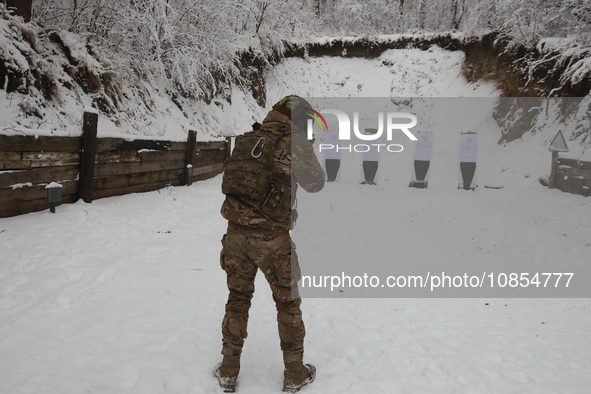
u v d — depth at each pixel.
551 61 14.73
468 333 3.43
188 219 6.73
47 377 2.50
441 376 2.75
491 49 20.38
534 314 3.91
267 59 25.16
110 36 12.10
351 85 25.48
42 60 8.32
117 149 7.12
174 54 14.16
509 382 2.71
